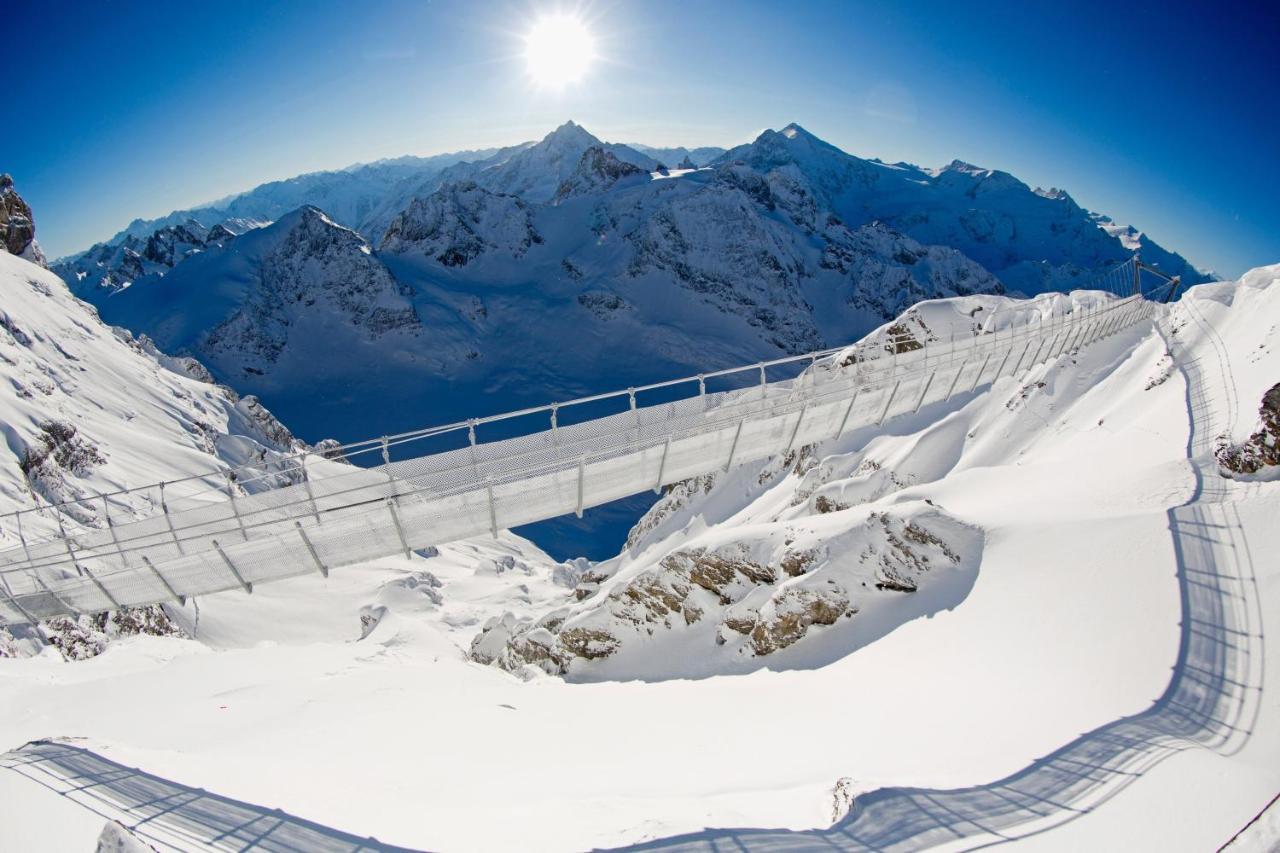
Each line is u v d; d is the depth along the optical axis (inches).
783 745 961.5
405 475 916.6
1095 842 518.3
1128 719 804.0
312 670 1457.9
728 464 1086.4
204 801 584.4
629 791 750.5
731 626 1781.5
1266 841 437.4
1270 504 1099.9
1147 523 1221.1
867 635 1518.2
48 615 1029.8
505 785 775.7
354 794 672.4
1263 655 836.6
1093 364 2549.2
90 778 596.1
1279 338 1643.7
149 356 6879.9
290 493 912.3
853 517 1786.4
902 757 827.4
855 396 1229.1
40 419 3518.7
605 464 968.9
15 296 5167.3
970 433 2623.0
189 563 930.1
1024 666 1053.2
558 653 2004.2
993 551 1491.1
